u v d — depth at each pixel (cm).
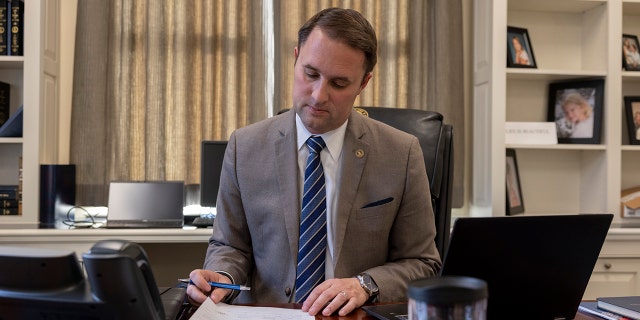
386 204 142
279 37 288
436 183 173
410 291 66
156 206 255
